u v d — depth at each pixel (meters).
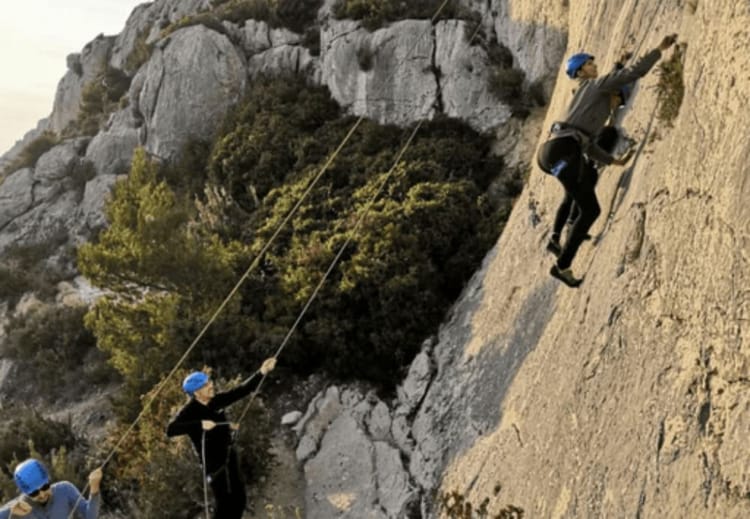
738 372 5.54
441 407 14.23
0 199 32.00
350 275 17.34
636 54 9.05
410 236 17.67
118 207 19.00
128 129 31.28
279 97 26.06
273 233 20.03
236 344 17.33
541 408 9.28
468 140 21.41
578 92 7.98
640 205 7.72
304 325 17.47
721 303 5.79
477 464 11.10
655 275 7.13
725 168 5.95
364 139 22.52
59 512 6.54
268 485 15.11
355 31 24.27
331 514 14.26
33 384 21.53
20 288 27.08
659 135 7.79
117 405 17.30
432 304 16.84
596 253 8.77
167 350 17.16
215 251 18.55
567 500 7.43
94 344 22.00
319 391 16.88
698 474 5.61
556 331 9.82
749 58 5.80
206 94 28.47
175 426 8.05
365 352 16.80
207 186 23.80
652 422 6.37
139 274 17.59
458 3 23.66
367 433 15.50
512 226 14.75
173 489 14.09
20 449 17.56
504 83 21.23
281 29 28.31
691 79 6.94
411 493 13.43
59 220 30.41
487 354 13.32
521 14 21.17
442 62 22.50
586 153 8.02
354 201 20.12
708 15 6.73
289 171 23.70
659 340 6.73
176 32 29.58
